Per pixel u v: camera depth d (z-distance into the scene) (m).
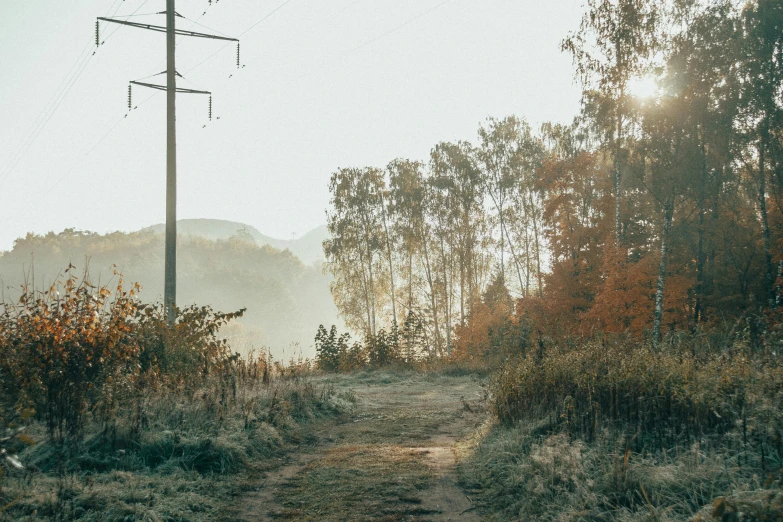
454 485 6.23
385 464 7.14
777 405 5.71
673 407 6.46
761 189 24.73
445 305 42.81
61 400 7.06
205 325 11.40
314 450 8.20
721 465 4.95
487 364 20.78
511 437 7.22
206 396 8.91
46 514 4.87
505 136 40.88
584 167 29.23
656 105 22.38
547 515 4.94
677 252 27.30
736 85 23.42
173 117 15.46
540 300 28.64
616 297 22.61
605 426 6.56
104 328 8.30
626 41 22.14
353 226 45.34
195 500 5.69
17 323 7.67
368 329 44.31
